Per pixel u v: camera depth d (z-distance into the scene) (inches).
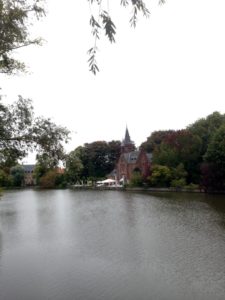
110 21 161.0
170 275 575.5
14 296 505.7
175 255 685.9
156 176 2536.9
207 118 2832.2
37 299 493.7
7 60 344.2
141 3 161.9
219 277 560.1
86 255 709.3
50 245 807.1
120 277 573.3
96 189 3196.4
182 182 2341.3
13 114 346.6
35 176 4082.2
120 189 2930.6
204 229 925.2
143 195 2133.4
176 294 499.8
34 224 1134.4
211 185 2103.8
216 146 2070.6
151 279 560.1
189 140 2532.0
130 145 4082.2
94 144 4114.2
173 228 954.7
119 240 834.8
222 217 1108.5
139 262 649.6
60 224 1113.4
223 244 757.9
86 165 3939.5
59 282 557.9
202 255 679.1
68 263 657.6
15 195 2723.9
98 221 1142.3
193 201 1619.1
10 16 305.4
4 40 319.3
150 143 3602.4
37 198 2301.9
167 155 2564.0
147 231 928.9
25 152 352.5
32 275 593.6
